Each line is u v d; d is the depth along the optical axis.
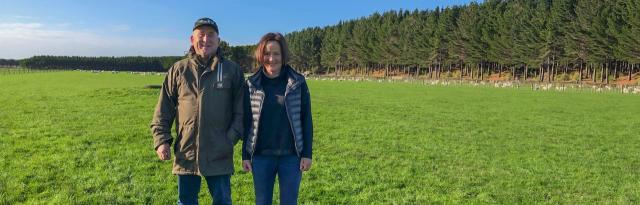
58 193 8.25
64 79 65.56
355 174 10.63
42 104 25.00
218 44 5.66
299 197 8.66
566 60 94.19
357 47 154.00
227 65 5.65
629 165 12.70
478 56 115.19
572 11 96.00
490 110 29.27
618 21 82.62
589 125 21.97
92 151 12.16
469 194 9.33
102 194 8.27
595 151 14.83
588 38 86.88
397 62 140.50
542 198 9.16
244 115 5.72
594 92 54.12
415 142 15.66
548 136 18.00
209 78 5.53
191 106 5.52
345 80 92.69
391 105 31.67
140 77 81.12
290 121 5.60
